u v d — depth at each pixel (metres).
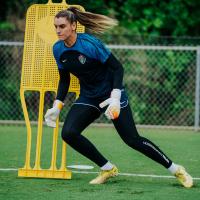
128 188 15.41
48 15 16.81
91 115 15.55
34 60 16.78
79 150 15.69
